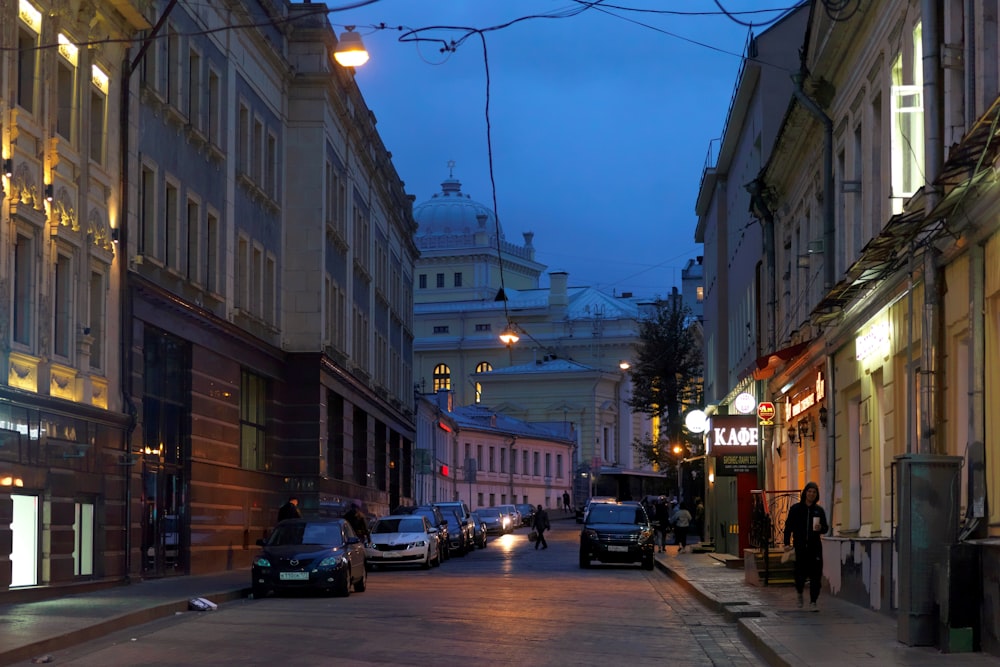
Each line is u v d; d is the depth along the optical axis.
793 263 32.59
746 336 43.91
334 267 46.25
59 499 23.95
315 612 22.12
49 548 23.52
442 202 131.12
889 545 19.34
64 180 24.55
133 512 27.80
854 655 14.04
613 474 101.19
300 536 27.52
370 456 54.91
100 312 26.39
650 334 78.56
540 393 119.06
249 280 37.81
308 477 41.97
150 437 29.48
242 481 36.91
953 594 14.25
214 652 15.84
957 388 16.58
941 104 17.22
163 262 30.38
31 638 15.97
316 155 42.84
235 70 36.44
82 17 25.41
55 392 24.00
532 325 122.19
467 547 53.41
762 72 39.22
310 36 43.00
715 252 55.56
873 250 17.39
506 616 21.11
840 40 24.09
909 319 17.23
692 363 77.69
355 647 16.39
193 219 33.06
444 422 89.81
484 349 122.50
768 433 35.88
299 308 42.50
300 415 42.06
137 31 28.55
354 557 27.36
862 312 22.33
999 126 12.62
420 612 21.94
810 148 29.39
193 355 32.34
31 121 23.08
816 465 28.61
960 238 15.91
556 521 104.88
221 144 35.03
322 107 42.97
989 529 14.80
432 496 84.62
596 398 118.00
